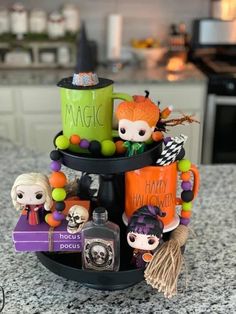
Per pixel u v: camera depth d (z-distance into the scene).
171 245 0.54
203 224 0.76
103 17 2.20
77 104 0.55
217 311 0.54
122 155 0.56
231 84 1.82
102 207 0.59
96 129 0.56
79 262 0.59
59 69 2.05
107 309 0.54
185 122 0.59
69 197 0.64
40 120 1.87
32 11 2.07
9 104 1.85
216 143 1.90
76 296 0.57
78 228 0.57
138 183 0.58
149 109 0.53
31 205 0.58
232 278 0.60
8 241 0.70
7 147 1.13
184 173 0.59
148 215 0.54
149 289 0.58
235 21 2.11
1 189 0.89
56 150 0.57
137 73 1.94
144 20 2.22
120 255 0.59
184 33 2.17
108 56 2.14
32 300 0.56
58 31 2.03
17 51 2.04
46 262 0.60
